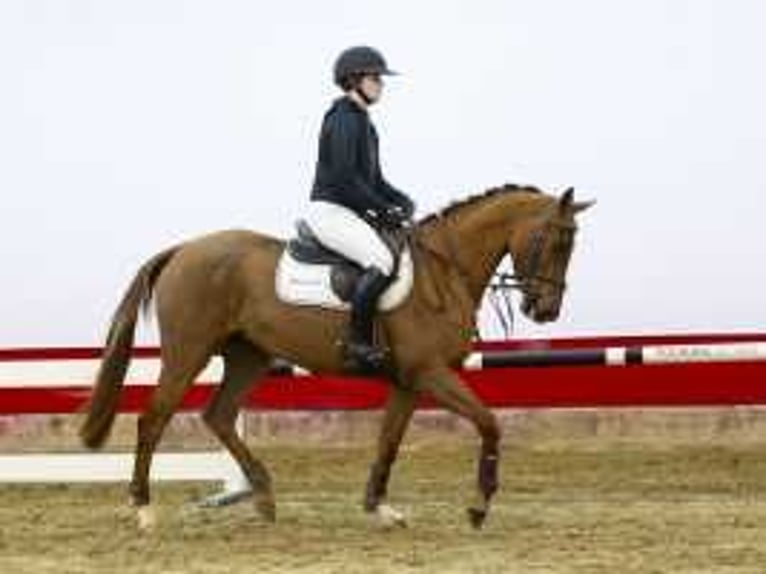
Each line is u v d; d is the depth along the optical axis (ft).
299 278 45.88
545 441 70.44
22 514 52.42
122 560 41.96
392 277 44.98
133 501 47.24
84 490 59.88
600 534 46.06
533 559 41.47
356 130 45.16
